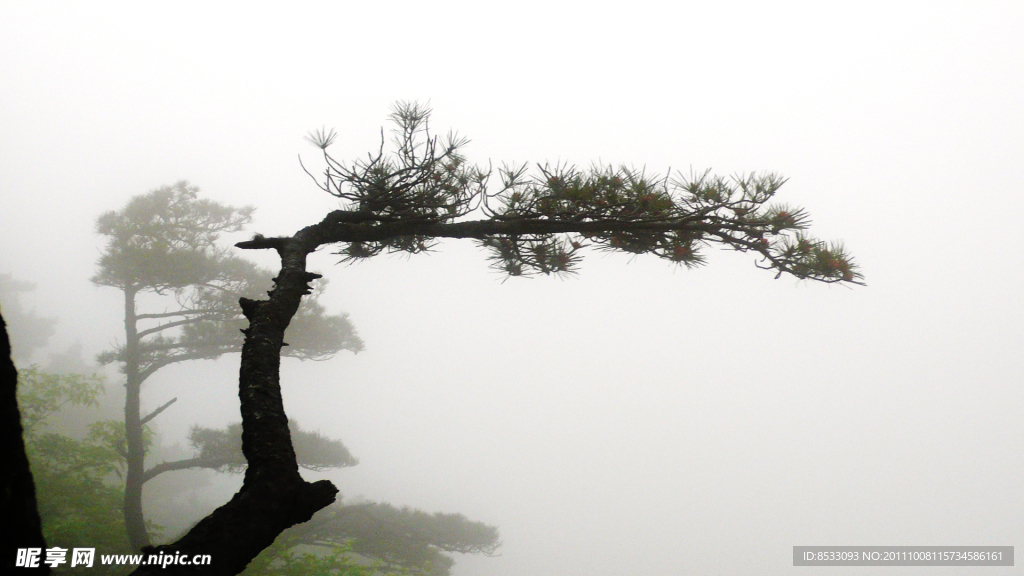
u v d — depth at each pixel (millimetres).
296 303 2316
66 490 11617
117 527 11172
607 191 3506
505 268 4289
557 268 4105
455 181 4031
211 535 1197
